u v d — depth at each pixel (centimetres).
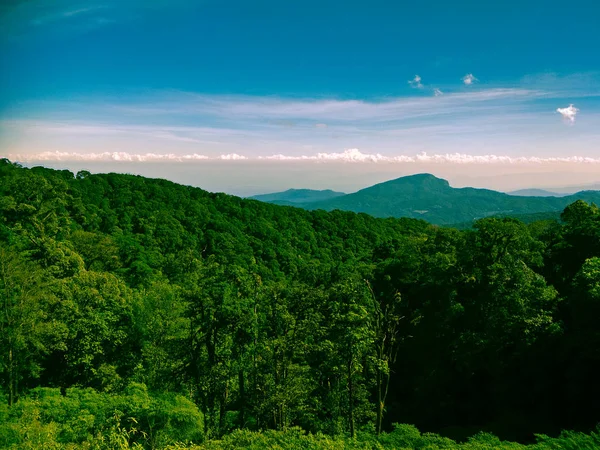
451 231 3453
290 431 1941
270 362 2412
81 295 2817
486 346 2494
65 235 4541
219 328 2391
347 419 2517
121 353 2875
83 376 2675
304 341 2458
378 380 2359
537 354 2402
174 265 5481
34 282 2473
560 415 2292
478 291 2797
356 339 2141
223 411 2438
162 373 2541
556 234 3394
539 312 2503
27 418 1549
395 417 2827
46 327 2359
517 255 2777
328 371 2508
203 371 2400
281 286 2627
